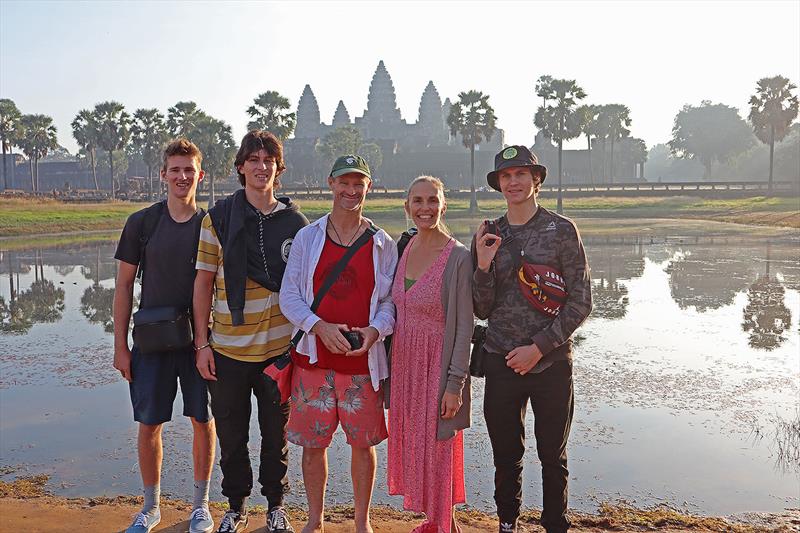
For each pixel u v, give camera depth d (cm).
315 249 378
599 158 10625
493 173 372
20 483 550
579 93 5806
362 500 388
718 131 10931
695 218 4850
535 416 369
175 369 411
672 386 841
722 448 635
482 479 564
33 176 7894
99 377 898
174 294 406
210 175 5816
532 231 363
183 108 6425
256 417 742
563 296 357
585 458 613
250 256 386
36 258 2633
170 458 615
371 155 10206
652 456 616
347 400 377
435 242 371
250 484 411
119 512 452
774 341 1084
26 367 955
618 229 3912
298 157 10869
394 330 377
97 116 7462
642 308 1408
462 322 361
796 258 2283
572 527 452
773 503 520
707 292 1600
